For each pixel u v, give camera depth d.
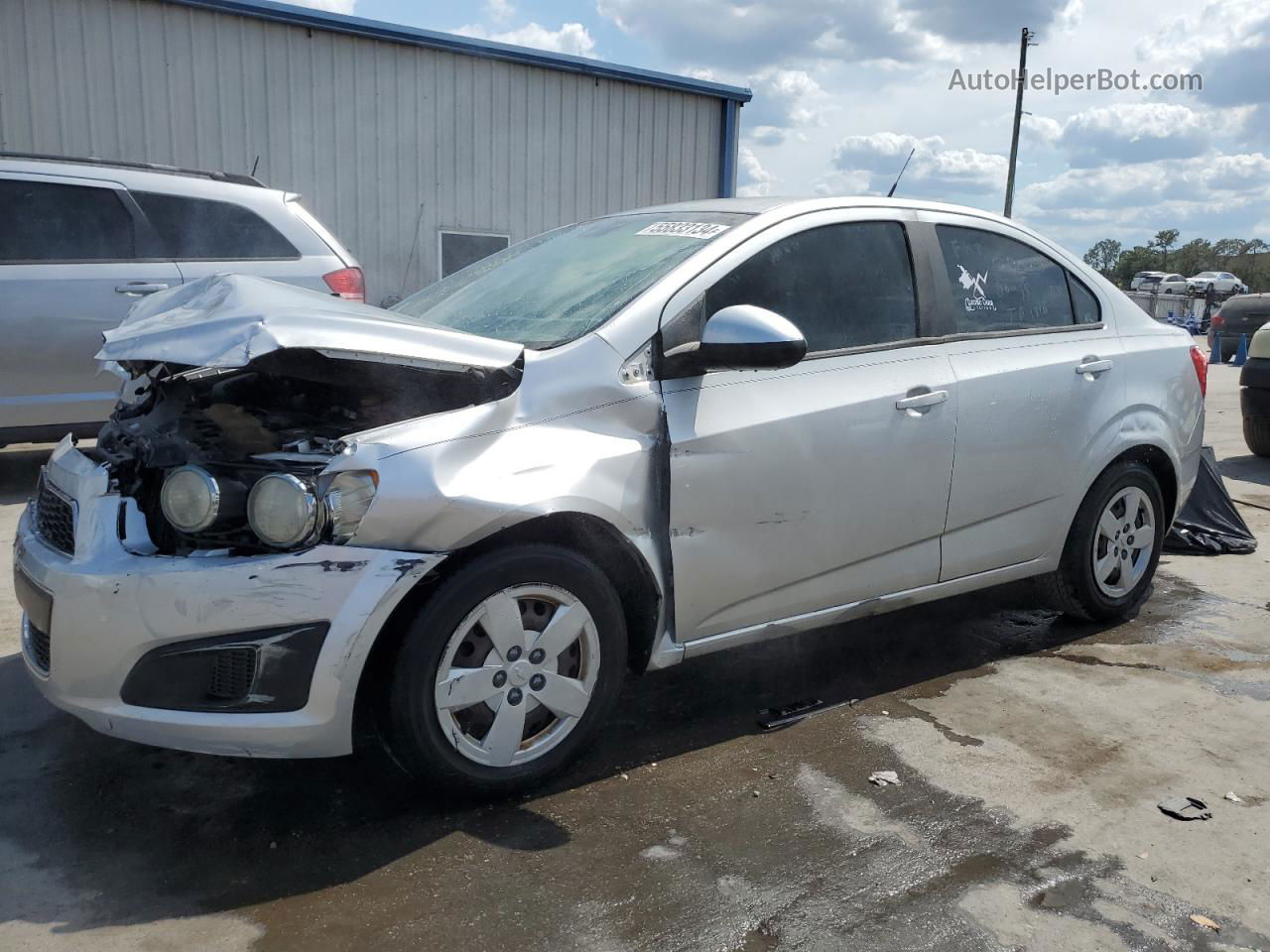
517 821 2.83
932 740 3.37
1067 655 4.13
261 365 2.76
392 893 2.49
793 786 3.04
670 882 2.56
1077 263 4.25
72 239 6.32
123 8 10.48
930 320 3.67
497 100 12.45
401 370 2.88
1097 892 2.55
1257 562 5.50
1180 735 3.43
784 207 3.52
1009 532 3.90
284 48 11.19
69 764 3.08
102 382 6.43
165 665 2.55
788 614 3.37
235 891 2.50
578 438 2.89
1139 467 4.32
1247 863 2.69
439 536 2.62
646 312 3.09
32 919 2.37
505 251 4.24
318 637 2.54
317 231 7.05
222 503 2.58
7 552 5.09
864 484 3.41
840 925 2.40
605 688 3.01
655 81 13.39
